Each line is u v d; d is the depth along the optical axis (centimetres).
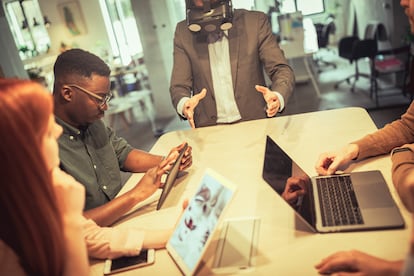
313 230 103
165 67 491
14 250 76
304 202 110
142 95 511
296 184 116
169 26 469
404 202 106
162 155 180
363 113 184
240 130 193
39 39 451
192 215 105
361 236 99
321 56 519
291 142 166
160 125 500
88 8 445
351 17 448
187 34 209
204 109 219
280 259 97
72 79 131
